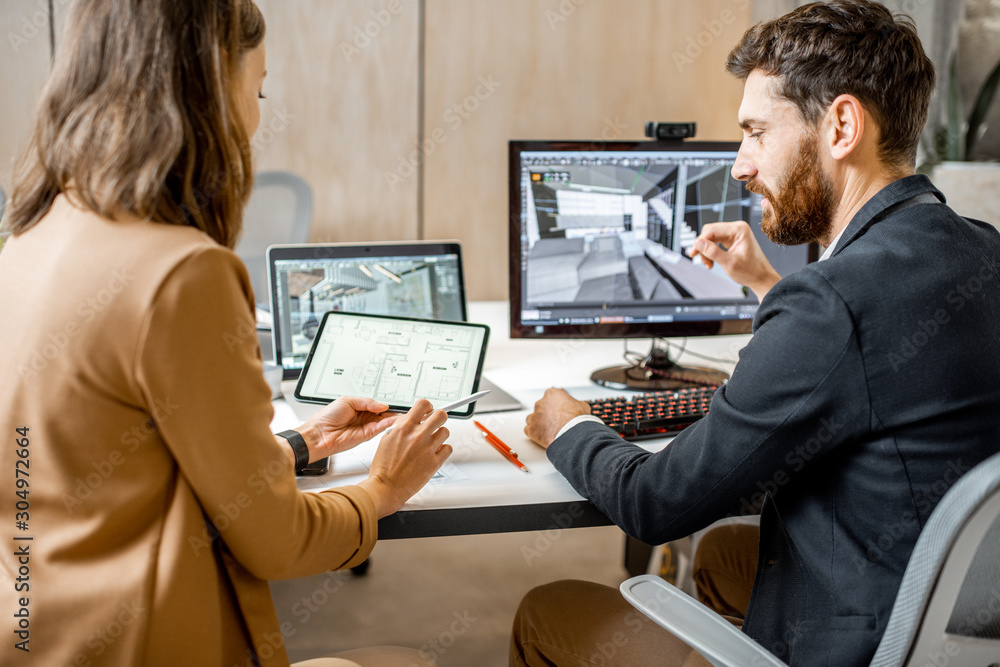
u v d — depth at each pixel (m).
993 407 0.81
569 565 2.16
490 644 1.81
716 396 0.91
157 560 0.71
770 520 0.92
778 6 2.59
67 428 0.69
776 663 0.78
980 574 0.74
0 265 0.77
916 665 0.74
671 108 2.90
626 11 2.80
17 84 2.55
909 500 0.80
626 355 1.75
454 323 1.28
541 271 1.55
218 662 0.75
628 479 0.98
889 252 0.83
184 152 0.72
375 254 1.55
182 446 0.69
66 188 0.73
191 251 0.68
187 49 0.72
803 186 0.96
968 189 2.48
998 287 0.85
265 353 1.59
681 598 0.88
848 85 0.90
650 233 1.57
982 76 2.73
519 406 1.38
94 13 0.72
